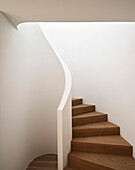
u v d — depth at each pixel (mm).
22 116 2617
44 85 3361
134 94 2531
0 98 1899
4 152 2018
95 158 2492
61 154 2469
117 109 3189
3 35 1965
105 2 1610
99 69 3889
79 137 3023
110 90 3463
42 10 1794
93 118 3443
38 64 3182
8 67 2117
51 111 3473
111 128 3105
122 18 2016
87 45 4293
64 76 3586
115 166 2232
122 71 2963
